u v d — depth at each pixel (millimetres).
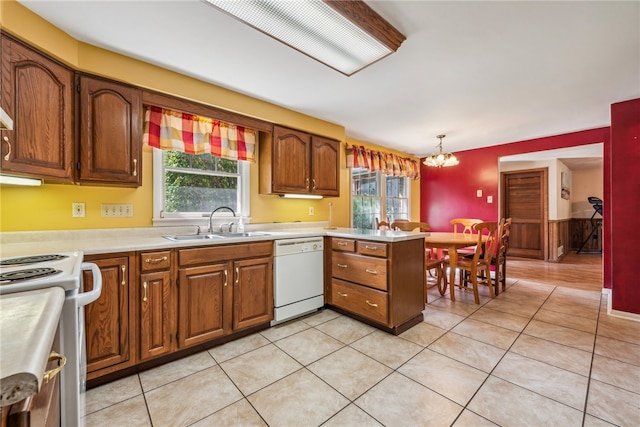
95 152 1850
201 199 2701
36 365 388
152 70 2082
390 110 3023
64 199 1964
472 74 2244
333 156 3471
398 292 2324
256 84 2420
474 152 4832
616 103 2754
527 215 6156
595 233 6688
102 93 1881
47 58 1616
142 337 1772
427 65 2105
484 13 1557
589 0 1453
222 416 1400
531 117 3238
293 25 1591
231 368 1824
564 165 6180
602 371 1752
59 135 1682
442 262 3398
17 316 586
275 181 2912
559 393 1547
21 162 1490
